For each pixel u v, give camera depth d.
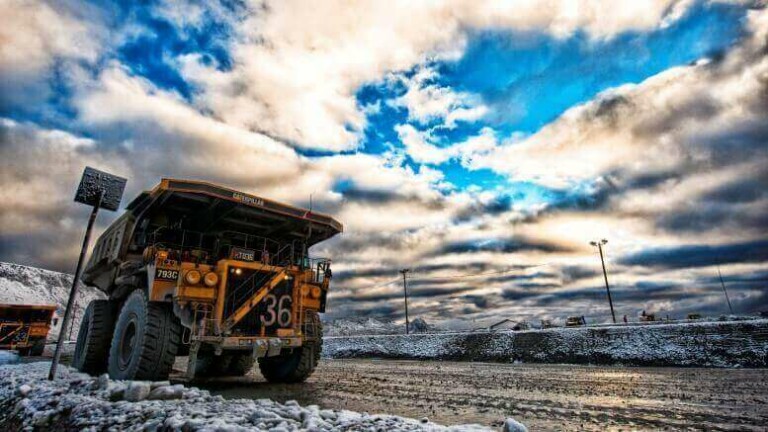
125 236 8.39
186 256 7.34
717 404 5.30
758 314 35.97
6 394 5.37
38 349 19.28
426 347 23.98
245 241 8.45
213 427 2.95
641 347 16.23
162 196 7.50
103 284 10.07
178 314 6.73
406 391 6.80
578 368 13.30
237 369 9.59
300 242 9.38
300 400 5.77
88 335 8.70
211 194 7.36
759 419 4.24
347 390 6.98
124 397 4.48
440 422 4.17
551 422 4.18
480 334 22.81
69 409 4.14
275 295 7.64
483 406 5.23
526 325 43.66
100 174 6.95
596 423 4.11
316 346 8.28
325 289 8.65
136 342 6.77
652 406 5.15
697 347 15.12
